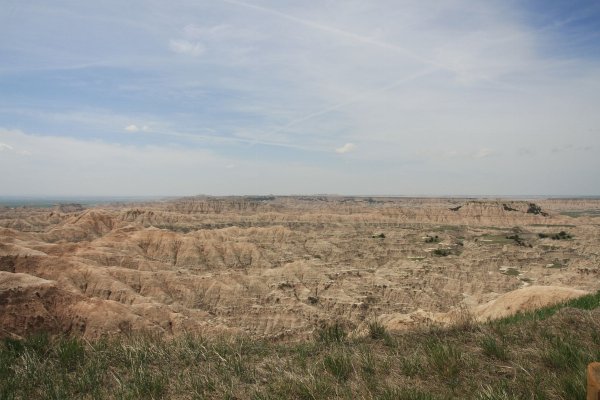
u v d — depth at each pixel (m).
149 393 6.27
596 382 4.39
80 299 38.41
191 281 66.12
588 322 8.48
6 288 35.19
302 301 65.69
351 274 77.81
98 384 6.64
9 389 6.40
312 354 7.96
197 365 7.39
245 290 66.50
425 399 5.71
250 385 6.54
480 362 7.03
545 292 20.02
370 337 8.89
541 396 5.71
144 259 76.19
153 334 9.05
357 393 6.16
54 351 7.91
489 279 75.69
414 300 68.31
